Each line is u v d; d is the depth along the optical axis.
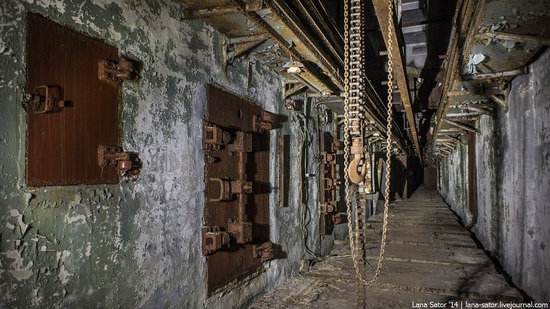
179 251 3.11
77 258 2.19
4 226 1.80
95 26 2.33
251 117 4.43
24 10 1.89
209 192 3.56
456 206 14.59
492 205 7.23
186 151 3.21
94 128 2.31
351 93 2.62
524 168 4.96
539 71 4.27
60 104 2.04
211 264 3.58
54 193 2.05
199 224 3.40
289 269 5.50
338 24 5.70
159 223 2.88
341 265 6.17
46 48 2.01
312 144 6.70
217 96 3.71
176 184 3.08
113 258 2.44
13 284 1.84
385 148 15.68
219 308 3.71
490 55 4.14
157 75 2.87
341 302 4.48
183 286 3.16
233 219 3.97
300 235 5.99
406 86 6.02
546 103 4.09
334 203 7.58
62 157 2.09
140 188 2.69
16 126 1.86
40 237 1.97
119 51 2.51
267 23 3.12
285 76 5.27
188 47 3.25
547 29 3.33
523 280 5.05
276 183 5.13
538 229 4.45
